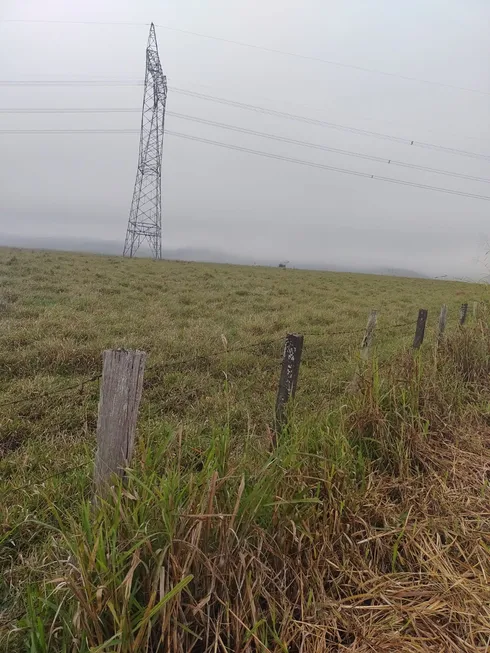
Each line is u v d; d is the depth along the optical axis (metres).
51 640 1.71
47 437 3.88
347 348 7.79
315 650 1.82
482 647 1.90
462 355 5.32
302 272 41.47
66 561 1.75
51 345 6.19
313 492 2.51
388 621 2.00
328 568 2.19
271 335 8.59
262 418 4.48
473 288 19.31
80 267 20.81
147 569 1.71
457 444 3.63
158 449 2.29
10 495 2.97
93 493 2.15
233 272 29.61
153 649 1.71
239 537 1.98
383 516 2.58
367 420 3.37
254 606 1.76
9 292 10.98
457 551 2.47
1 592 2.27
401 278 46.19
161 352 6.59
